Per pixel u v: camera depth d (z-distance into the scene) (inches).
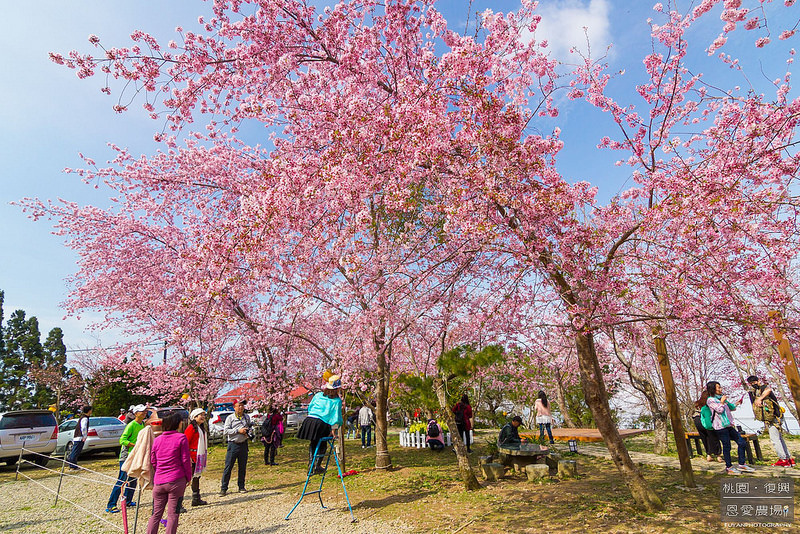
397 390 485.7
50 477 400.5
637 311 265.4
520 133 213.8
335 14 253.6
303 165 228.1
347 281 329.1
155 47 234.7
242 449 304.5
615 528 183.0
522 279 243.1
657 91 229.5
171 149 403.2
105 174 406.3
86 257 460.8
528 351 290.8
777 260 193.0
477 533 189.2
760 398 319.0
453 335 351.3
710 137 222.7
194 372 398.3
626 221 227.9
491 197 195.6
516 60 222.2
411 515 222.7
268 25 255.8
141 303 478.6
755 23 177.9
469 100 211.8
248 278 229.9
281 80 271.1
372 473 343.3
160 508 179.3
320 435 249.3
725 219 188.2
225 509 252.7
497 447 374.6
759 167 191.6
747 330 192.9
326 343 523.8
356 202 226.5
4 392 1368.1
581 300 208.4
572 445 438.9
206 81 257.3
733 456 364.8
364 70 254.1
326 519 223.6
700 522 184.9
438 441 469.1
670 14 213.3
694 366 502.3
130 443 269.9
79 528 227.3
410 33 269.6
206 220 432.8
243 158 403.5
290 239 241.4
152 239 476.7
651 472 301.1
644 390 406.3
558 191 200.5
